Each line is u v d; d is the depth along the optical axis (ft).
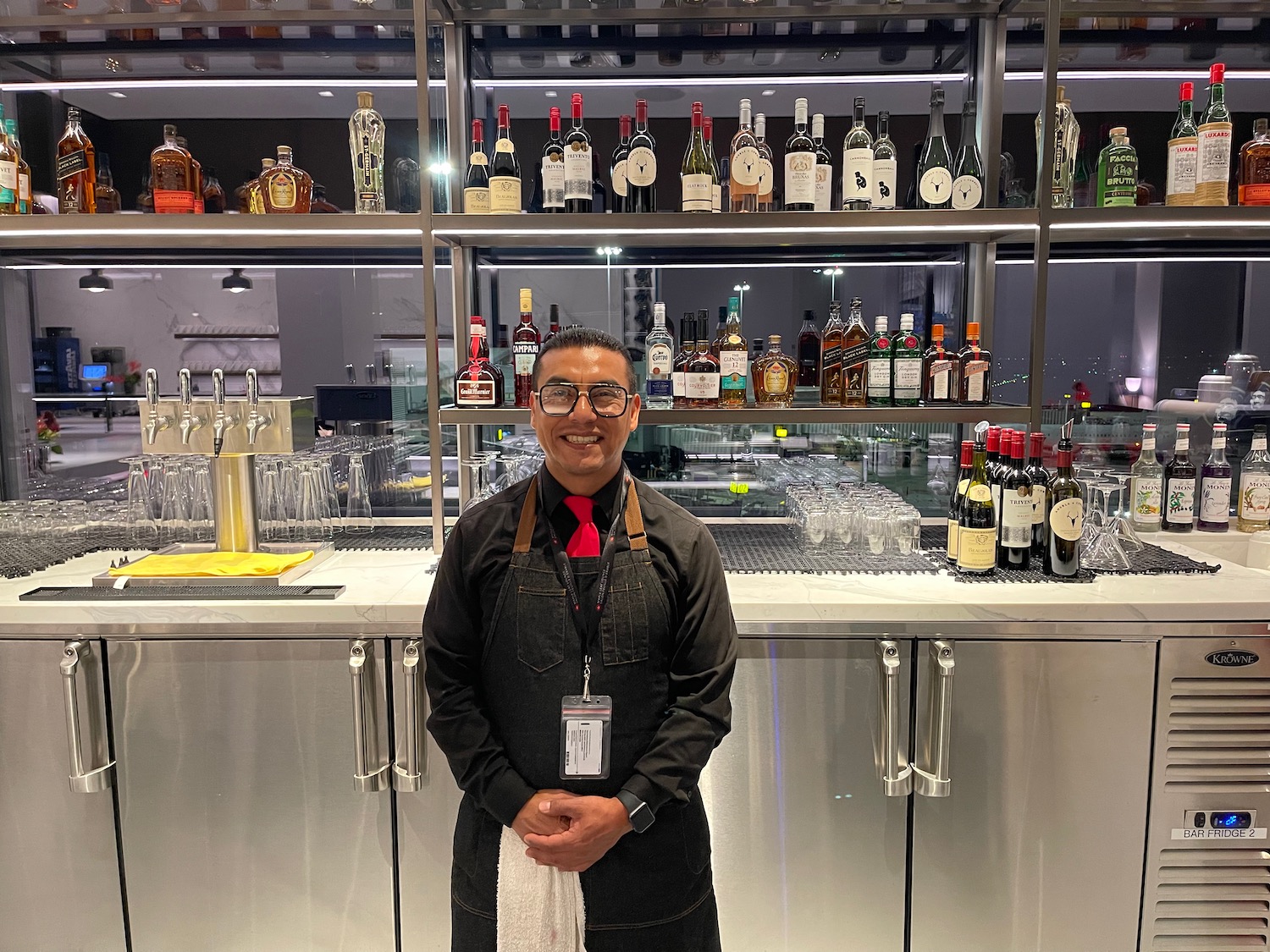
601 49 7.86
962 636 5.73
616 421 4.13
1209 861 5.86
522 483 4.54
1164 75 7.91
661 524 4.36
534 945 4.12
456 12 7.31
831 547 7.13
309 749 5.84
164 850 5.94
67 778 5.85
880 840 5.89
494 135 8.07
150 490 7.58
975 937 5.96
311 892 5.96
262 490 7.41
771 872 5.92
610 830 3.95
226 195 8.20
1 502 8.11
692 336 7.07
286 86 8.04
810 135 8.09
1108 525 6.72
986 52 7.45
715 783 5.86
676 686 4.33
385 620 5.69
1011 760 5.79
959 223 6.56
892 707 5.58
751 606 5.70
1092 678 5.73
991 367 7.77
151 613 5.72
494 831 4.31
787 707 5.80
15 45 7.84
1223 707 5.74
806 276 8.25
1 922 6.01
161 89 8.04
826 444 8.40
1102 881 5.89
